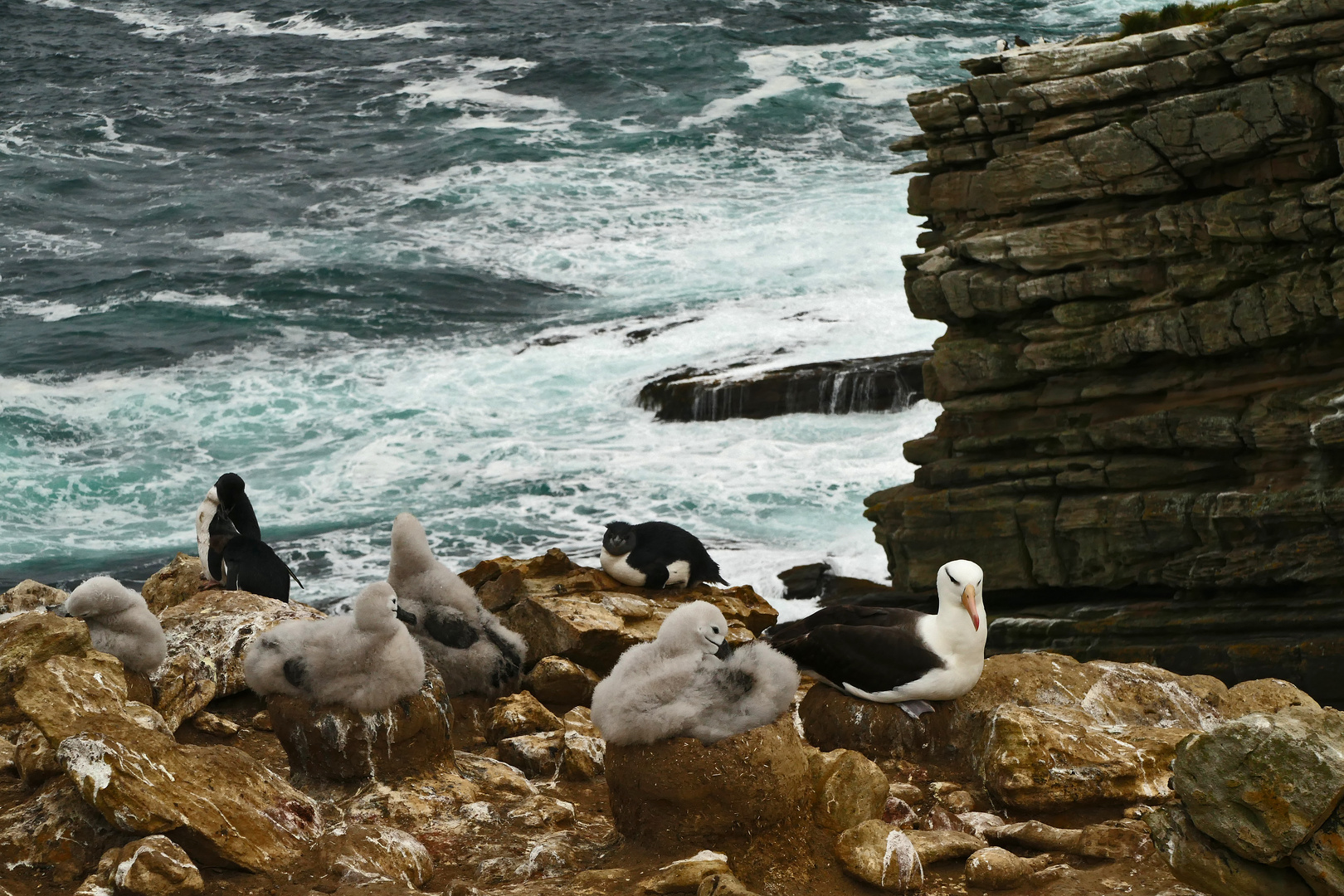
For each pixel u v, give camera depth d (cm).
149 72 6625
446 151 5256
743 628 1126
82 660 798
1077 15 6394
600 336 3347
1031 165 1647
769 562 2122
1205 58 1516
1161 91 1570
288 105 6081
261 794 701
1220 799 589
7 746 791
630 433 2791
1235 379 1584
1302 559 1534
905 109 5406
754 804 661
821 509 2350
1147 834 691
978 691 851
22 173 5206
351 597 2077
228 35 7238
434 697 788
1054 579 1728
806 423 2744
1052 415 1725
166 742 690
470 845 720
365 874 647
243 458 2800
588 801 804
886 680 814
